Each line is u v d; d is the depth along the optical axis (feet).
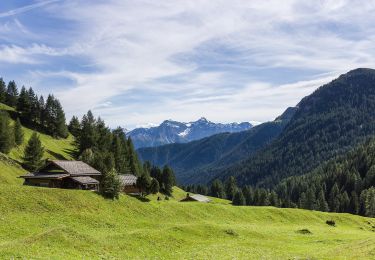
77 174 331.98
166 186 540.93
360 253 166.81
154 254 160.45
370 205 635.66
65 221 208.13
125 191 414.82
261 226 313.94
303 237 265.95
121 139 615.57
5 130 442.91
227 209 348.59
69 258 126.00
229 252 177.37
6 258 113.09
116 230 213.87
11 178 360.69
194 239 203.51
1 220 183.52
